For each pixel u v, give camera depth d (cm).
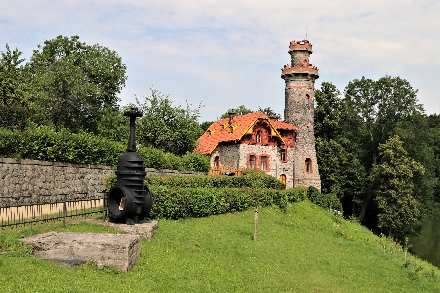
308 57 5444
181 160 3750
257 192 3228
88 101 3862
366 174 5997
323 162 5884
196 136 4675
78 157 2558
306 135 5347
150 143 4353
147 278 1357
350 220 4766
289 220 3106
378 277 1969
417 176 5769
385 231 5519
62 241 1373
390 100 6066
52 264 1289
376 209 5984
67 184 2445
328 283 1723
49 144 2353
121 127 4138
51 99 3462
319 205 4553
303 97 5375
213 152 4969
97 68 4734
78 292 1104
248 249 1973
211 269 1596
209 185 3136
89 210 2059
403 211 5069
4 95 2930
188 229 2128
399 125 6097
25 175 2147
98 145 2733
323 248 2309
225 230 2325
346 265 2059
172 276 1430
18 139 2180
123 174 1830
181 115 4478
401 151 5356
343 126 6506
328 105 6112
